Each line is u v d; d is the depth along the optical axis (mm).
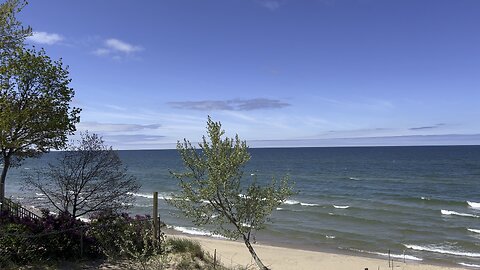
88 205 12984
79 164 12969
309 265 19484
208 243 23266
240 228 10320
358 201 41688
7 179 61875
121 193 13445
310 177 69688
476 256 21859
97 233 11742
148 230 12430
